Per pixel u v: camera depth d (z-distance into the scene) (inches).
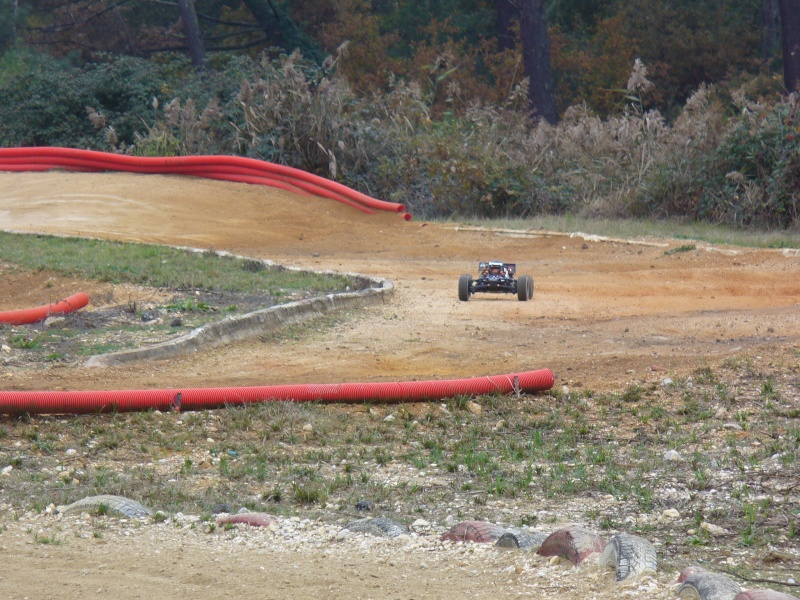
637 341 1114.7
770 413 813.9
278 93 2810.0
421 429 808.9
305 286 1414.9
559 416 829.8
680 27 4586.6
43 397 798.5
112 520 563.8
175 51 5147.6
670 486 637.9
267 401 849.5
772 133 2303.2
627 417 826.2
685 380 919.0
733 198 2287.2
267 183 2586.1
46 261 1525.6
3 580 450.6
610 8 4884.4
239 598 430.3
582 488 641.0
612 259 1866.4
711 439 748.6
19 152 2765.7
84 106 3334.2
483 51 4960.6
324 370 987.9
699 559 502.6
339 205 2484.0
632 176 2561.5
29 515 574.9
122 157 2704.2
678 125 2529.5
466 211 2620.6
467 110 2957.7
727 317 1250.0
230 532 541.3
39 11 5032.0
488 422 824.9
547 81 4104.3
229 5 5221.5
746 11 4709.6
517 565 463.2
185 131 2896.2
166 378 936.9
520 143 2871.6
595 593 422.3
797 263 1685.5
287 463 711.1
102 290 1353.3
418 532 551.5
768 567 490.0
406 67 4798.2
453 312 1316.4
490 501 619.8
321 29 5088.6
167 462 713.0
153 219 2246.6
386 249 2094.0
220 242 2092.8
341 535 527.8
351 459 724.0
